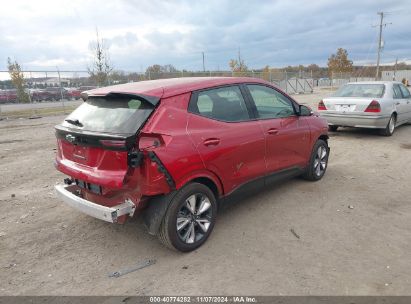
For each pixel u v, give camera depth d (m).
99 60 27.70
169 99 3.73
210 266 3.62
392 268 3.50
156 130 3.49
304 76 39.75
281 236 4.22
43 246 4.14
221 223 4.60
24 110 21.95
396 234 4.20
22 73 24.02
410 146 9.01
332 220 4.62
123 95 3.78
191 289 3.26
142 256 3.86
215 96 4.25
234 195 4.44
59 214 5.03
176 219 3.71
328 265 3.57
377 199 5.32
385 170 6.86
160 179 3.46
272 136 4.88
